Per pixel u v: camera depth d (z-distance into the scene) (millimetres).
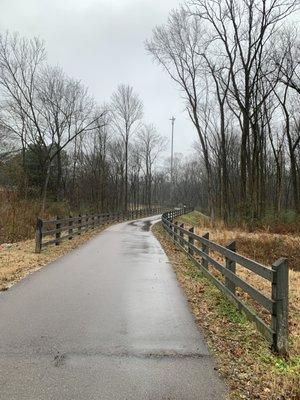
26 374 4754
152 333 6285
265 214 33625
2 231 19297
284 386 4605
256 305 8570
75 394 4316
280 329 5598
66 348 5570
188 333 6324
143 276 10977
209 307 7902
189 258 14445
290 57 33125
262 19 29625
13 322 6633
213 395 4379
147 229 32750
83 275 10859
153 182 133500
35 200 31203
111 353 5441
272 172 63438
